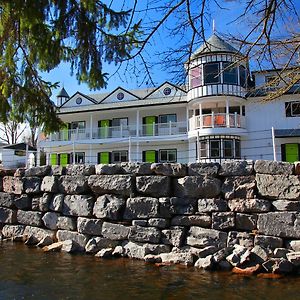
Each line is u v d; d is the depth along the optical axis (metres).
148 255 8.26
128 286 6.54
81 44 5.80
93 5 5.45
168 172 8.98
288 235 7.62
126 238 8.98
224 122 23.58
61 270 7.52
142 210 8.97
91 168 9.94
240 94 23.53
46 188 10.48
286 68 5.85
